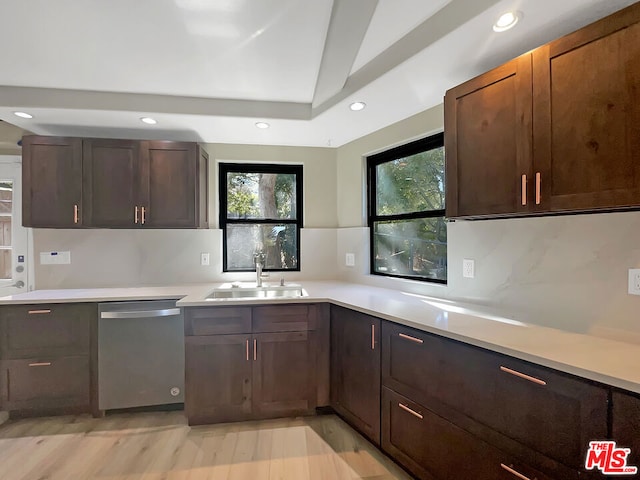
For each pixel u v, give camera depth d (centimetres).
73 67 190
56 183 244
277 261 317
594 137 119
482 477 133
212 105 232
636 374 98
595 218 142
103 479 168
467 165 162
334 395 224
